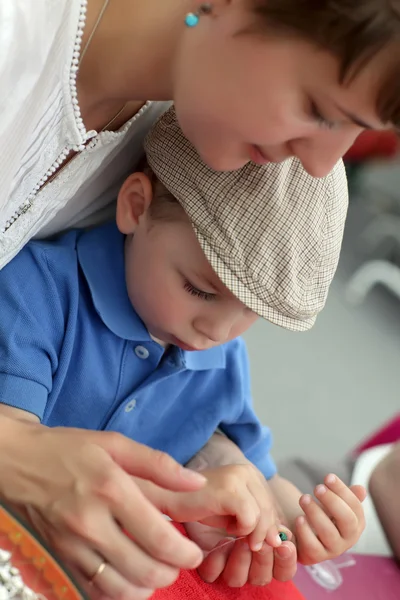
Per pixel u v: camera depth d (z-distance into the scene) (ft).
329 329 6.56
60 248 2.30
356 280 7.18
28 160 1.80
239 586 2.11
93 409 2.35
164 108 2.34
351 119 1.51
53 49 1.60
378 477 3.47
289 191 2.08
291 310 2.12
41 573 1.23
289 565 2.14
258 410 5.26
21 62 1.53
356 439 5.27
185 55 1.63
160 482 1.65
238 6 1.53
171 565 1.50
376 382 6.00
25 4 1.46
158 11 1.66
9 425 1.64
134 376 2.40
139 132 2.27
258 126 1.56
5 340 2.08
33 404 2.06
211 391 2.68
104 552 1.47
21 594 1.20
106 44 1.73
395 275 7.14
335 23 1.37
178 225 2.13
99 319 2.33
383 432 4.13
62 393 2.30
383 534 3.28
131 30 1.69
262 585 2.16
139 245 2.25
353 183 7.97
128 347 2.38
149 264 2.21
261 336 6.12
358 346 6.44
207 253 2.03
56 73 1.64
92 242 2.37
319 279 2.21
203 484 1.66
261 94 1.51
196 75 1.60
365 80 1.42
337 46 1.39
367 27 1.36
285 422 5.24
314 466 3.88
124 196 2.25
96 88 1.85
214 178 2.04
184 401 2.61
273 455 4.86
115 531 1.48
